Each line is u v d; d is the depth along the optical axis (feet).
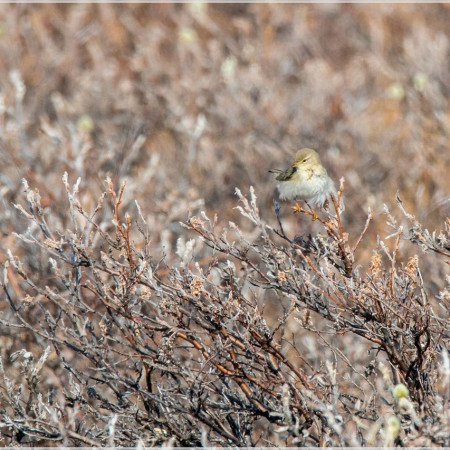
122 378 25.85
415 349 26.04
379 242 27.84
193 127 53.67
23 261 35.63
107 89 59.72
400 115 58.54
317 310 25.88
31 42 66.13
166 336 25.90
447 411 21.43
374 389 25.96
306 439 24.03
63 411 26.61
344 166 50.62
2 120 47.01
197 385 25.57
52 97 59.26
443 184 47.73
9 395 26.22
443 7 75.82
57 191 41.19
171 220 39.24
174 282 25.76
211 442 25.57
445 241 26.37
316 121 54.70
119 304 25.05
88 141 45.93
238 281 26.68
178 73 61.87
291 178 34.73
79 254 25.50
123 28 72.79
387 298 25.62
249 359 26.22
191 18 74.74
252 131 53.62
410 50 65.16
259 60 65.87
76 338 25.82
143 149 52.85
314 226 42.91
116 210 25.17
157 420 25.73
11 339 33.32
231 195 47.60
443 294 26.32
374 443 23.72
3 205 38.24
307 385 25.34
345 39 72.95
